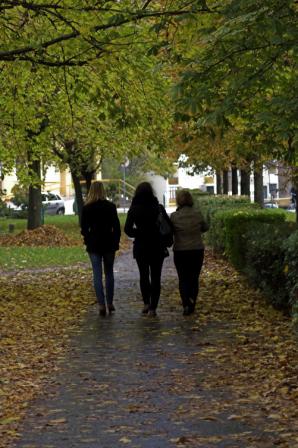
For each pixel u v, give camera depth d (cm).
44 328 1641
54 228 4562
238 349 1347
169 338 1486
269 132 1734
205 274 2586
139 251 1773
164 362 1270
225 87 1555
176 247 1775
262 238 1778
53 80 2359
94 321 1725
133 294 2180
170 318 1731
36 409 998
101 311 1794
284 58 1577
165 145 2408
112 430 895
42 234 4478
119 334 1552
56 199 8756
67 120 2920
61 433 889
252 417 927
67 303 2000
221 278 2430
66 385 1129
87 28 1797
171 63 1689
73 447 835
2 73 2416
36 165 4600
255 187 4075
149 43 1930
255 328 1541
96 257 1808
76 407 1005
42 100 2841
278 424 893
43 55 2025
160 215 1766
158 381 1138
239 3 1382
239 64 1527
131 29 1933
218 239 3047
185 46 1723
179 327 1608
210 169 5644
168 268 2941
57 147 4847
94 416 959
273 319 1627
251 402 998
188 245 1769
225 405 988
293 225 1881
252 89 1553
